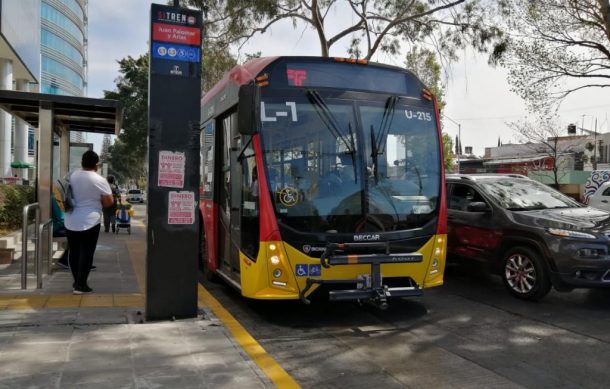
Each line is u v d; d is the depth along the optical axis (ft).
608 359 17.69
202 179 32.42
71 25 259.80
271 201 20.42
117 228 56.59
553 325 21.74
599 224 24.90
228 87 25.31
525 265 25.98
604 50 46.14
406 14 61.98
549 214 26.48
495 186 29.99
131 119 136.67
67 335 17.66
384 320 22.47
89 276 28.35
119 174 289.33
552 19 47.03
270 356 17.15
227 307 24.47
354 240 20.85
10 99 28.53
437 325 21.75
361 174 21.56
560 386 15.35
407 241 21.66
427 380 15.74
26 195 46.96
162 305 19.80
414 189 22.33
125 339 17.47
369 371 16.44
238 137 23.59
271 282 20.31
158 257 19.74
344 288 20.89
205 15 57.62
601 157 172.45
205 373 14.88
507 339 19.84
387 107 22.63
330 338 19.90
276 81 21.56
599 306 24.89
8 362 15.14
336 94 22.00
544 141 138.51
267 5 56.80
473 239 29.12
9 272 29.09
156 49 19.56
